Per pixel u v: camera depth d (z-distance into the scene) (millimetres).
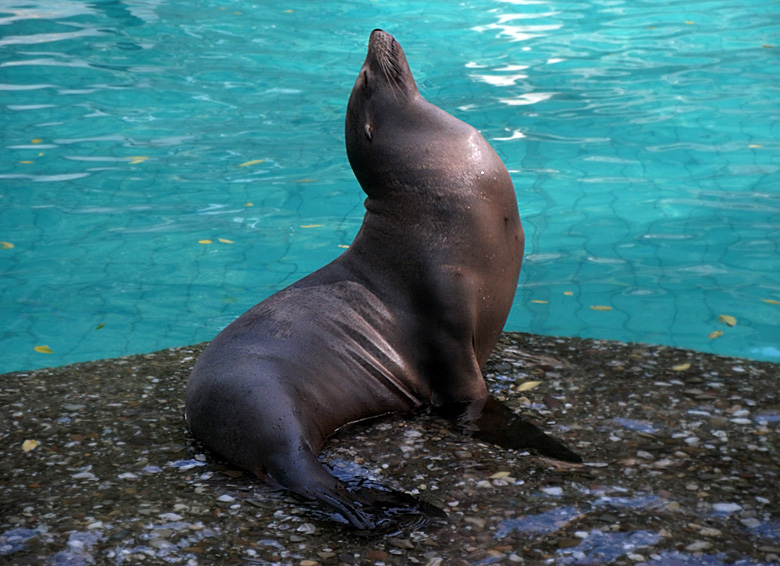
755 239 13930
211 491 7613
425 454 8109
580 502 7098
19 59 22906
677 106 19328
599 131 18234
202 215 15617
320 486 7438
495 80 21078
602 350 10352
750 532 6566
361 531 6852
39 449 8508
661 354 10141
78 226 15266
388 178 8875
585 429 8414
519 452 8031
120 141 18656
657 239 14055
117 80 21750
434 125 8867
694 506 6949
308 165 17531
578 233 14305
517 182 16094
